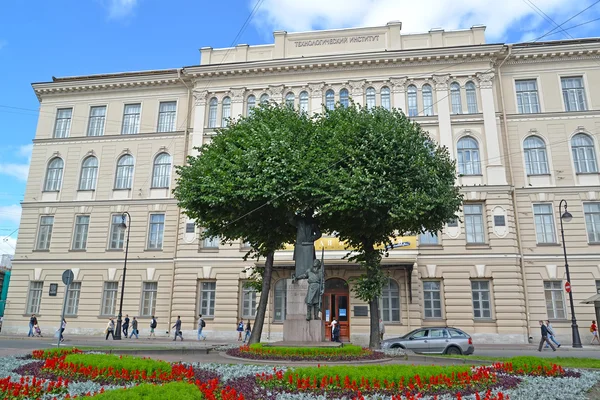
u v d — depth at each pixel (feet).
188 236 104.42
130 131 114.93
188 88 113.91
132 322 100.78
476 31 104.17
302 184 59.57
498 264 92.94
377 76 105.09
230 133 71.10
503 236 93.81
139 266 106.42
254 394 28.91
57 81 118.21
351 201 59.82
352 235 70.54
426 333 67.26
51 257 110.11
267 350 47.98
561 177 96.63
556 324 90.74
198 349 56.08
